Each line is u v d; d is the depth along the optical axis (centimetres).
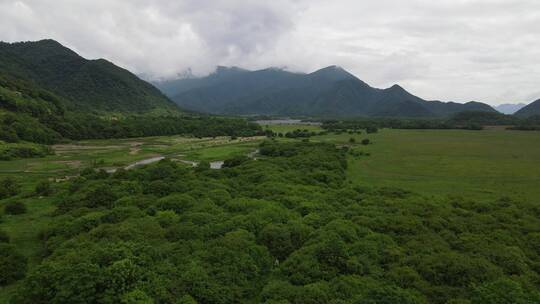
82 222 3731
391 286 2347
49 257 2939
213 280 2520
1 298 2622
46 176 8156
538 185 6494
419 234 3416
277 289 2386
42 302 2206
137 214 3959
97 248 2791
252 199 4450
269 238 3209
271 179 5762
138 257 2652
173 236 3322
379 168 8481
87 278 2214
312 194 4894
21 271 2981
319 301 2211
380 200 4625
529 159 9394
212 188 5172
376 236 3250
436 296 2377
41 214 4769
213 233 3334
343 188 5528
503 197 5084
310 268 2661
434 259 2761
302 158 8394
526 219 4081
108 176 6969
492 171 7888
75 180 6612
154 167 7338
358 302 2114
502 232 3544
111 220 3828
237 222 3538
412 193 5369
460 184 6625
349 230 3291
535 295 2183
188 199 4459
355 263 2691
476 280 2491
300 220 3641
